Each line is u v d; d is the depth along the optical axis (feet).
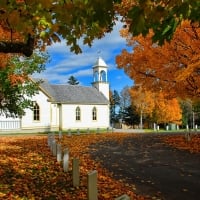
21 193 32.01
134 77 76.64
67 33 17.87
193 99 74.64
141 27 12.44
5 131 162.30
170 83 74.13
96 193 26.78
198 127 234.38
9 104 70.54
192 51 64.18
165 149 70.49
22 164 47.34
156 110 211.41
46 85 191.21
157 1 12.86
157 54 68.08
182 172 45.11
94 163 52.01
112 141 90.22
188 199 31.65
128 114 261.03
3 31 26.48
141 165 51.08
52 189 34.27
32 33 19.22
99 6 12.69
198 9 13.99
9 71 62.08
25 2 15.42
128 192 33.63
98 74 209.77
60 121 186.70
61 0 14.85
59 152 49.80
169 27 14.43
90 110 197.88
